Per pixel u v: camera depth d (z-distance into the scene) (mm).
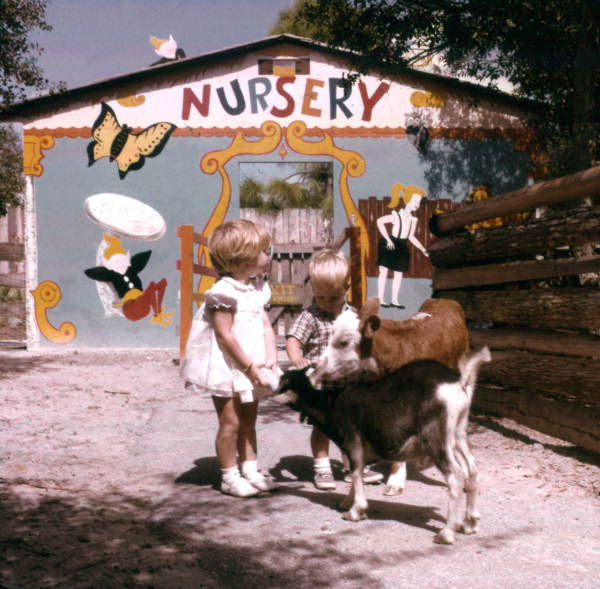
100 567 3139
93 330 12000
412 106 12211
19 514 3826
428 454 3520
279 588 2990
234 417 4277
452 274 7512
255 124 12148
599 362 5406
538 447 5629
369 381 3766
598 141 9219
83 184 12047
